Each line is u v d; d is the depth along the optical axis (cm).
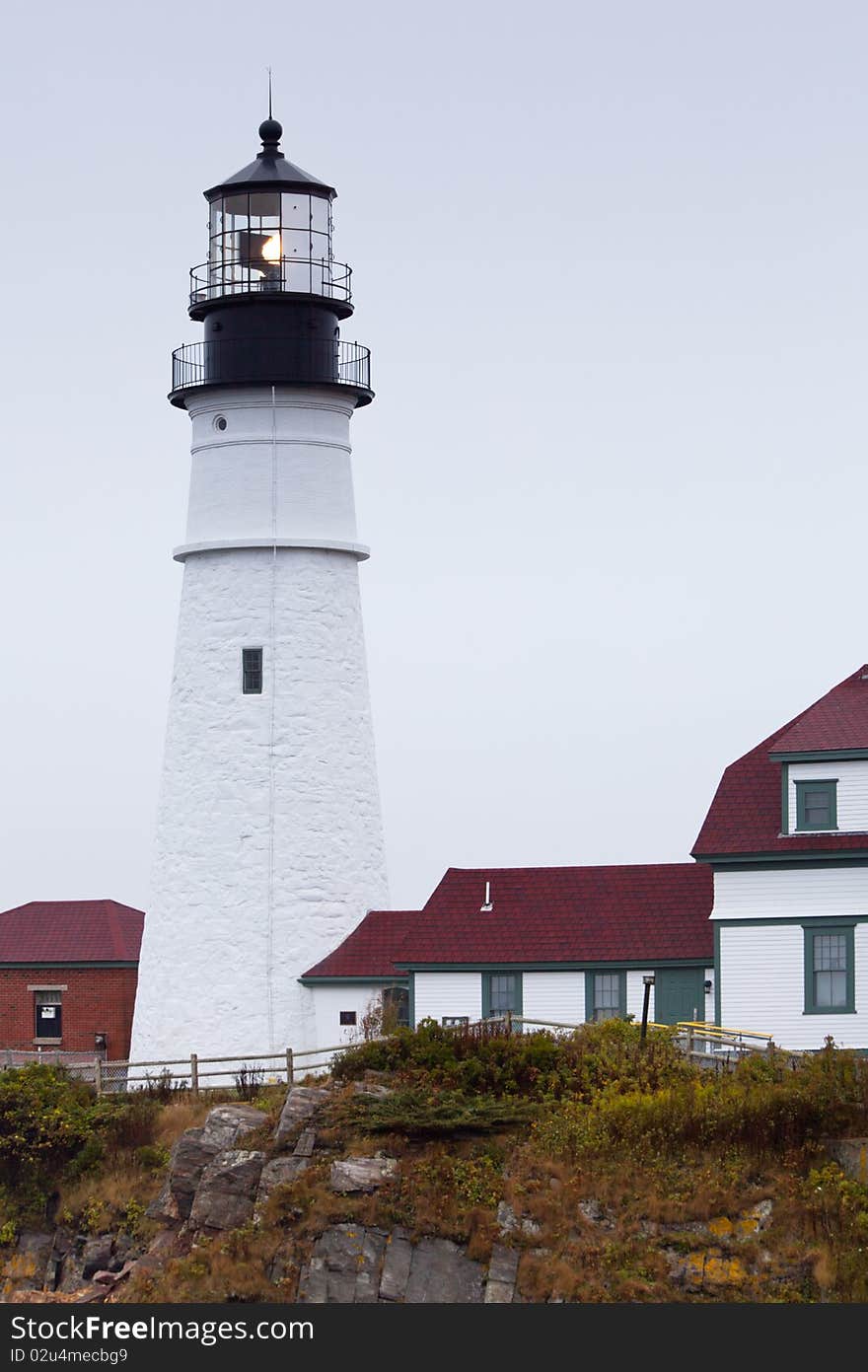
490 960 5981
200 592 6353
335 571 6372
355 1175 4638
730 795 5906
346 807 6319
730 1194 4428
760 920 5691
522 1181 4559
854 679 6012
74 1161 5312
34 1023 7150
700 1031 5431
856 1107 4597
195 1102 5578
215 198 6391
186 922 6250
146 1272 4778
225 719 6281
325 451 6362
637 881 6156
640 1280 4306
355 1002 6169
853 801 5697
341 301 6366
